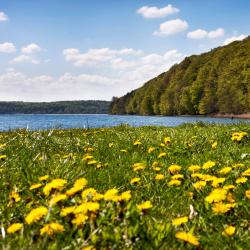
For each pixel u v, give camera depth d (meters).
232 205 3.73
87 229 3.32
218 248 3.14
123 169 6.49
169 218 3.88
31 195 4.69
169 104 166.50
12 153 8.01
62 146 9.73
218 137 10.55
